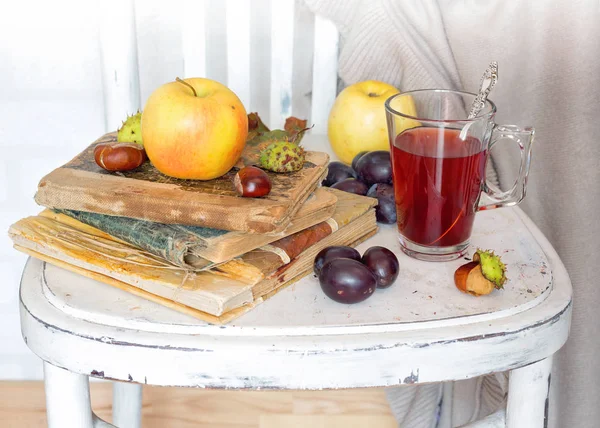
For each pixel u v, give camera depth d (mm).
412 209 796
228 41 1119
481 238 848
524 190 843
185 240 725
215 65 1178
